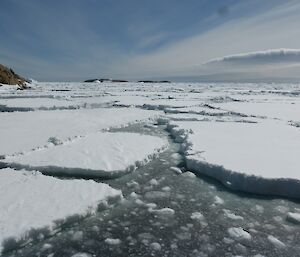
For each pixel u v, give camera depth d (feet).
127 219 14.01
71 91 116.47
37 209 13.52
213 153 21.76
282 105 59.67
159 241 12.33
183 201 16.03
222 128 31.99
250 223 13.82
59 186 16.12
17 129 31.07
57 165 19.51
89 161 20.49
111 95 93.76
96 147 24.18
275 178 16.78
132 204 15.49
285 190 16.67
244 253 11.56
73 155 21.80
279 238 12.65
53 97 78.64
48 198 14.66
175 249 11.80
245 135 28.17
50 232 12.45
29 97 76.69
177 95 96.58
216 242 12.30
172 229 13.25
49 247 11.71
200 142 25.18
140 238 12.49
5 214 12.98
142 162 21.61
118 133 30.12
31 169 19.48
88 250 11.62
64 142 25.76
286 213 14.76
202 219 14.12
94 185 16.38
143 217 14.24
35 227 12.06
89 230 13.01
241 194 16.88
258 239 12.54
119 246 11.91
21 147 23.41
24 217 12.78
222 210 15.05
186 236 12.71
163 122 41.04
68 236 12.53
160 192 17.07
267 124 34.88
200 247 11.95
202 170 19.94
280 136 27.84
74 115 43.27
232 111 48.91
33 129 31.17
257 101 72.49
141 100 72.90
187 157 21.27
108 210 14.82
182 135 29.43
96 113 46.03
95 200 14.60
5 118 39.17
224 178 18.31
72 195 15.07
